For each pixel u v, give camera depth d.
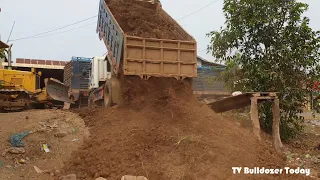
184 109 8.08
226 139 7.14
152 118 8.03
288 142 10.65
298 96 10.74
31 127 8.66
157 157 6.48
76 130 8.74
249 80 11.22
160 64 8.66
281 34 10.92
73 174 6.41
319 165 7.86
